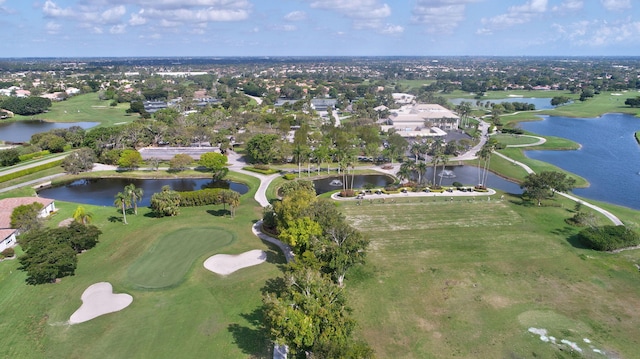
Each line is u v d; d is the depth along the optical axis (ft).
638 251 276.21
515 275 245.24
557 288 231.71
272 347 180.65
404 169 434.71
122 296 220.23
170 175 475.72
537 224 323.98
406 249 279.90
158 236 295.28
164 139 614.75
